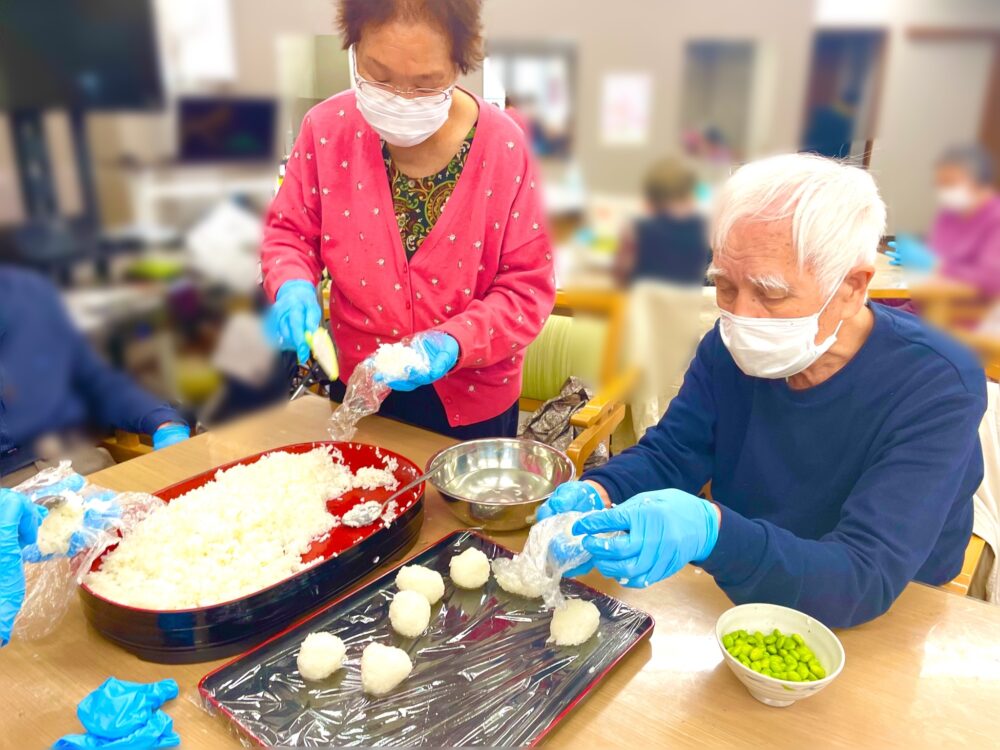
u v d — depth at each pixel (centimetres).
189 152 203
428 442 162
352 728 82
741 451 128
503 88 163
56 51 185
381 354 138
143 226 207
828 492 117
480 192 152
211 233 209
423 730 82
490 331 150
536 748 81
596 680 89
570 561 99
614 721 86
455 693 88
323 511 125
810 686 82
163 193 207
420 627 97
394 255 158
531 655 94
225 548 110
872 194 97
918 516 99
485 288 167
